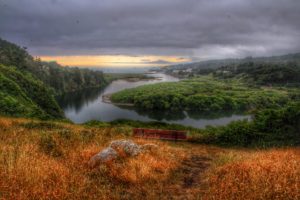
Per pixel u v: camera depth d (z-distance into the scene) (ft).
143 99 485.56
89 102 531.50
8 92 164.14
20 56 540.52
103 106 488.85
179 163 38.50
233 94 542.16
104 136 51.65
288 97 494.18
